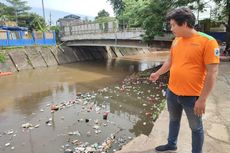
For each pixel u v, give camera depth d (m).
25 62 30.12
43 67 31.56
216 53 3.21
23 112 13.47
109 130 10.26
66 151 8.44
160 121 6.03
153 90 16.50
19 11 53.22
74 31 40.94
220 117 6.39
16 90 19.19
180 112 4.13
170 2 20.14
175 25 3.40
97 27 35.34
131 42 28.28
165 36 23.92
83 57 38.88
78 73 26.30
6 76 25.47
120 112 12.64
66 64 34.47
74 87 19.50
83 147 8.71
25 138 9.84
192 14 3.34
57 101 15.44
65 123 11.27
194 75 3.46
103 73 25.80
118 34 28.83
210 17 23.16
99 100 15.06
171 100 4.00
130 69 28.30
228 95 8.53
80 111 12.97
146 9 21.20
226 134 5.37
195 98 3.56
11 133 10.40
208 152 4.59
